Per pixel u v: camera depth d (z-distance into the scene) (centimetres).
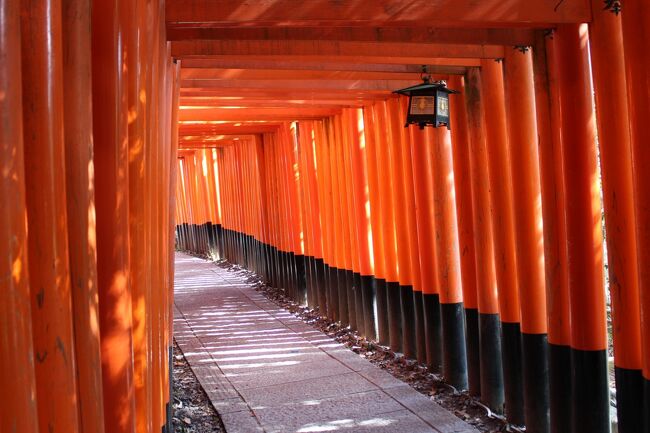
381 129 749
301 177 1076
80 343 192
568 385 456
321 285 1014
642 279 352
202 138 1391
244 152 1481
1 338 144
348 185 861
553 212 450
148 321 296
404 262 726
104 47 225
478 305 574
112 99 226
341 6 360
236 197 1611
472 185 566
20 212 149
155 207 329
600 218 419
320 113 907
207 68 539
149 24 306
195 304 1212
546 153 448
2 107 145
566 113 411
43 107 168
